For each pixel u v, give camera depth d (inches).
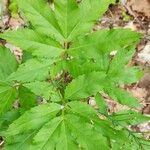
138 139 15.6
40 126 12.1
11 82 14.7
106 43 12.2
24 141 15.7
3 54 16.6
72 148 11.9
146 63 33.6
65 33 12.5
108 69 14.8
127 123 16.0
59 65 12.7
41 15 12.3
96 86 12.0
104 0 12.2
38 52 12.5
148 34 34.8
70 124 12.0
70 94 12.3
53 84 12.7
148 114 31.8
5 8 33.8
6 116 15.7
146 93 32.9
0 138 27.6
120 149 15.4
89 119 12.1
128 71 14.9
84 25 12.5
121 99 15.6
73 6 12.2
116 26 35.1
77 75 12.6
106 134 12.2
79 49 12.5
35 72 12.5
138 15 36.3
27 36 12.3
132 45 15.1
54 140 11.9
